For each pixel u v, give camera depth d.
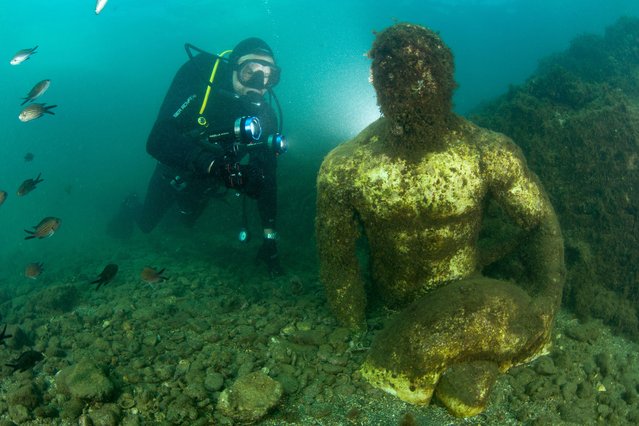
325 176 2.98
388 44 2.38
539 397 2.62
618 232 4.05
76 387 2.37
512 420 2.46
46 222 3.95
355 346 3.07
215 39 31.34
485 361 2.48
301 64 36.56
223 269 5.73
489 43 36.25
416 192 2.67
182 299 4.36
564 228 4.27
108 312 3.92
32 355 2.75
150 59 34.72
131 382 2.68
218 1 22.20
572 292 3.75
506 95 6.51
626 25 8.20
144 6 21.28
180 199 6.09
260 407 2.35
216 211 7.77
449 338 2.38
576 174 4.34
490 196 3.13
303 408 2.49
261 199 5.02
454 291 2.56
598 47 8.41
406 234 2.85
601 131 4.30
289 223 7.14
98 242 8.47
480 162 2.77
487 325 2.42
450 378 2.39
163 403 2.45
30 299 4.37
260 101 5.46
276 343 3.20
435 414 2.42
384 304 3.45
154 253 6.89
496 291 2.55
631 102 5.16
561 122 4.54
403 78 2.39
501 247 3.43
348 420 2.38
